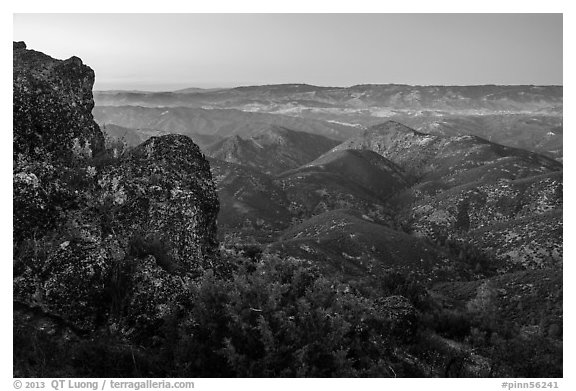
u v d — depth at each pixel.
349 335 10.55
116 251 10.08
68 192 10.84
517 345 15.42
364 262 94.75
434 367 12.48
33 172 10.69
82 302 9.15
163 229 11.35
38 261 9.30
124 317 9.40
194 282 10.55
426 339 14.55
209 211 13.12
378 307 15.01
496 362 13.70
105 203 11.03
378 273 89.94
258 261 14.01
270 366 8.53
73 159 12.09
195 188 12.77
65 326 9.01
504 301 59.88
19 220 9.66
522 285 61.69
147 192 11.62
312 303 10.40
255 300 9.66
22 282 9.05
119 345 9.00
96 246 9.84
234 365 8.49
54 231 9.98
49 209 10.14
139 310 9.49
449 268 95.75
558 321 48.84
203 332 9.16
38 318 8.89
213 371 8.66
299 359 8.53
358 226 110.94
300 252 89.38
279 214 167.75
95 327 9.23
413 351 13.48
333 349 9.34
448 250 110.75
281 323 9.06
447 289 69.06
